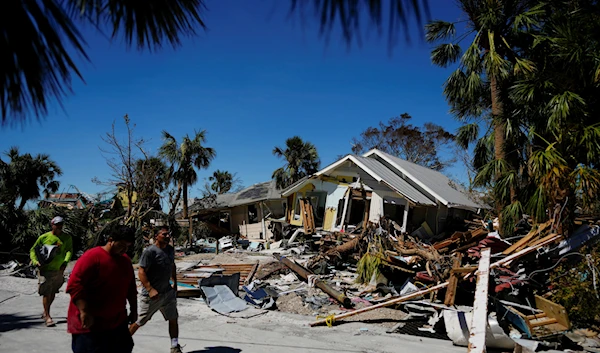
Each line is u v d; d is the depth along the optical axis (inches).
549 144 340.2
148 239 651.5
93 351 141.2
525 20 403.5
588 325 272.8
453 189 908.6
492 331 233.6
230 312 318.0
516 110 448.8
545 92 354.3
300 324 293.6
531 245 316.2
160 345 224.8
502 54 465.7
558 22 337.7
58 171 917.8
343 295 355.3
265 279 478.9
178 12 53.9
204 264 590.6
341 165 785.6
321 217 844.6
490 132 508.7
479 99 560.1
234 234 1139.9
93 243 625.6
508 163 452.8
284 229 898.1
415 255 417.1
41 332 236.8
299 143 1192.2
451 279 283.6
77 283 138.3
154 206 772.6
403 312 324.2
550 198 321.4
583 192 301.3
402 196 671.8
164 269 196.9
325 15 37.9
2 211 523.2
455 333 247.9
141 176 716.0
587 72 316.2
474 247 386.3
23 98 45.4
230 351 219.6
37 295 344.5
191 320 290.0
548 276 314.0
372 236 501.7
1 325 250.7
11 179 754.2
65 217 600.7
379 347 239.3
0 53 44.0
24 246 531.5
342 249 543.8
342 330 279.7
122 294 149.4
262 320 301.1
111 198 767.7
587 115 317.7
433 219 777.6
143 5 51.6
